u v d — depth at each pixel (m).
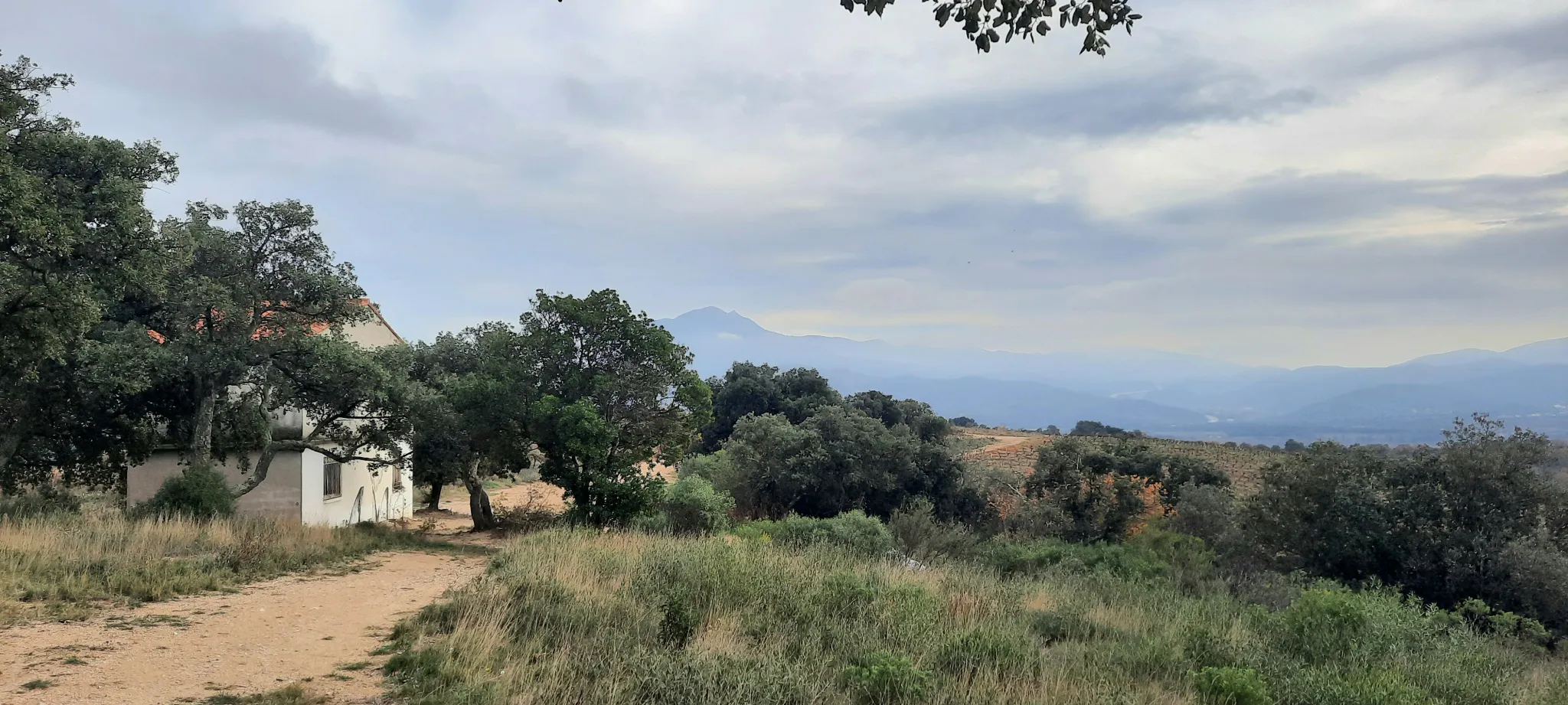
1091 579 17.55
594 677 6.95
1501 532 21.55
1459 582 21.44
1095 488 31.67
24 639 7.90
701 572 10.99
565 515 22.70
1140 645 9.63
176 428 21.44
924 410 54.50
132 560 12.02
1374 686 7.83
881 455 36.19
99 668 7.12
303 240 20.67
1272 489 25.78
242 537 15.05
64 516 15.73
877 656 7.63
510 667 7.12
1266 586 18.45
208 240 19.36
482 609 9.09
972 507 36.69
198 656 7.73
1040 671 8.05
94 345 17.17
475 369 28.36
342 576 13.53
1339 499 23.41
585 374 23.27
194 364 18.72
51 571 10.77
